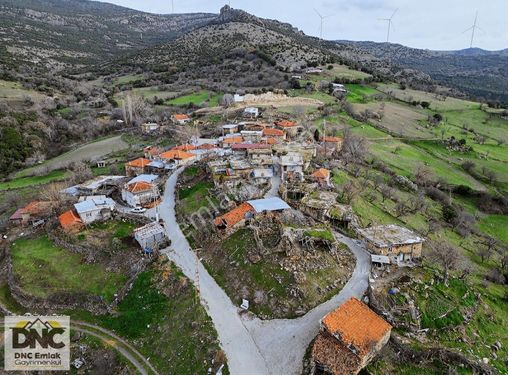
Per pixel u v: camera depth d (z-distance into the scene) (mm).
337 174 103688
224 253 71000
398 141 162750
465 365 50969
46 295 71812
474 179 139375
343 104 188125
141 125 176750
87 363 59844
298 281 60719
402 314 56719
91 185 101125
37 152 155000
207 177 98938
